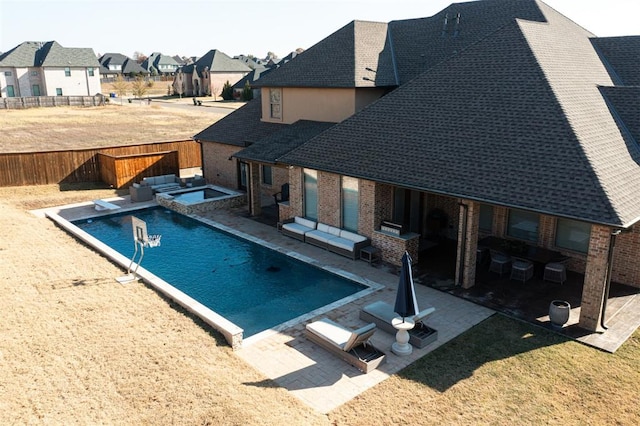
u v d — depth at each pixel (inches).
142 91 4266.7
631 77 812.0
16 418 359.9
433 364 459.8
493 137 623.5
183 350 462.9
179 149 1422.2
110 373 419.8
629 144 623.8
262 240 823.1
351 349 464.1
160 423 359.9
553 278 637.9
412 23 1072.2
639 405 397.1
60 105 3270.2
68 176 1215.6
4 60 3442.4
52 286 603.5
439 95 744.3
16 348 455.2
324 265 709.9
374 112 796.6
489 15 949.2
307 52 1088.8
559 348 483.2
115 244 841.5
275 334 515.2
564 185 519.2
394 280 657.6
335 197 775.1
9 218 897.5
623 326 523.2
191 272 714.2
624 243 615.5
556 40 784.9
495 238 718.5
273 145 935.0
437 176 614.2
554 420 380.8
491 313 559.2
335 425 373.4
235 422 362.3
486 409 393.7
